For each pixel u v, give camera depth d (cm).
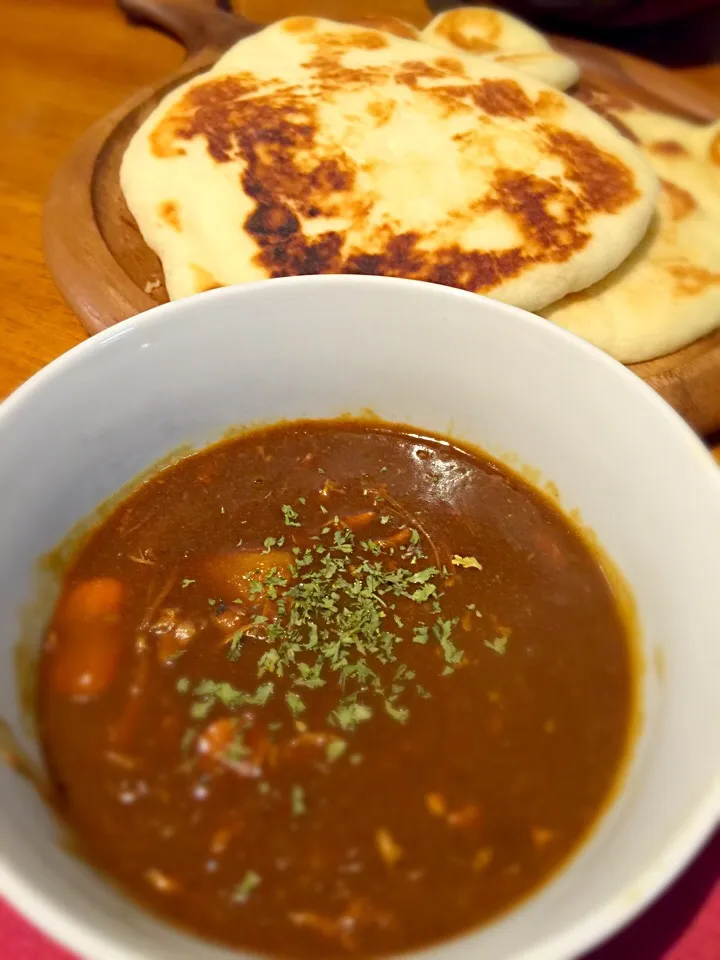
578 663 18
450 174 28
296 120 29
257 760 16
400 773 16
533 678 17
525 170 28
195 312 19
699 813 12
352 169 28
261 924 14
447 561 20
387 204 26
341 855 15
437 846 15
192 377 20
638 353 25
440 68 32
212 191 27
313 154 28
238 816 16
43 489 18
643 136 33
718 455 25
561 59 36
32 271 30
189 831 15
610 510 18
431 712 17
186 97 30
